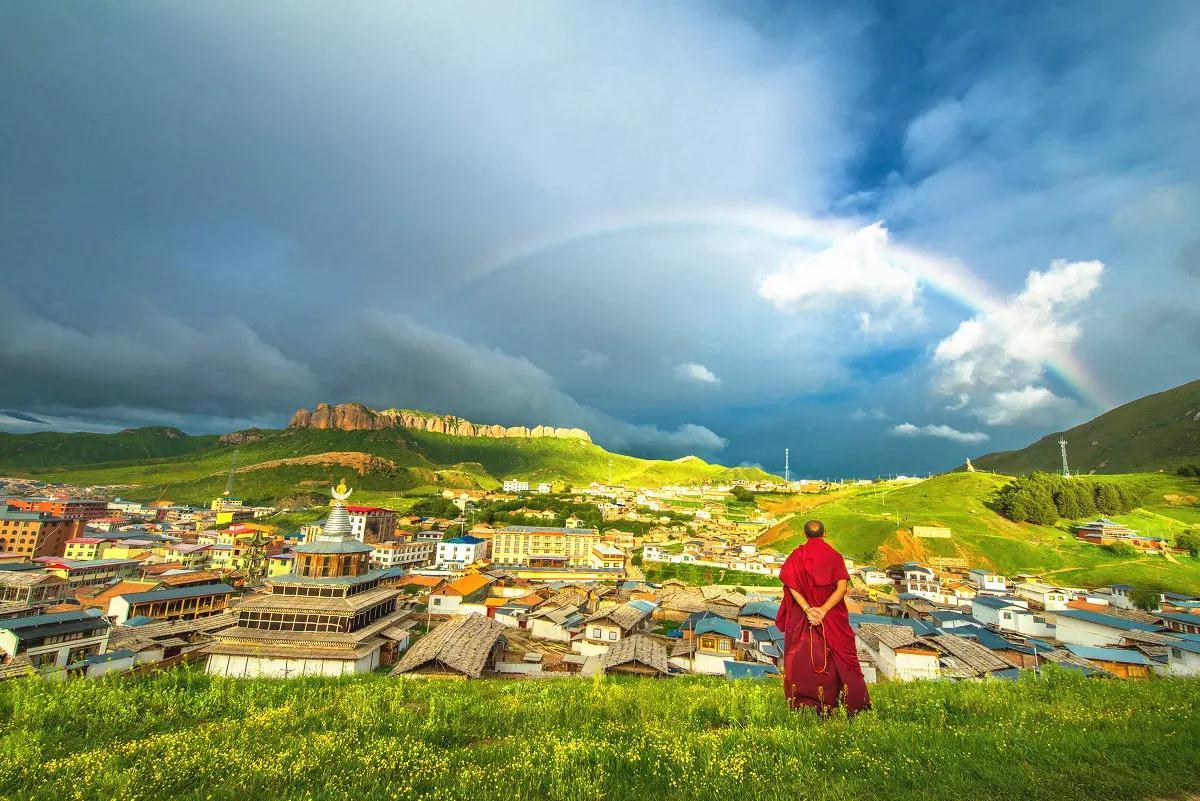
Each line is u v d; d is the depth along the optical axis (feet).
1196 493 632.79
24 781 30.58
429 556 520.01
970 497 626.64
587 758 30.42
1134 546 480.23
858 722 32.86
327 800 26.17
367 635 154.61
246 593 328.08
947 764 26.50
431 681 75.20
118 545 448.65
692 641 204.95
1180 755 27.48
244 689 63.26
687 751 29.40
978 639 196.75
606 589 361.51
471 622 172.45
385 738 36.73
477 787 26.78
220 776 30.09
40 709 47.91
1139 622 224.74
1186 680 51.57
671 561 477.77
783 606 38.11
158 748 35.40
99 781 29.55
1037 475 615.16
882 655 166.91
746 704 42.57
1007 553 465.88
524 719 43.78
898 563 465.06
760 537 593.42
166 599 252.42
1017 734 31.12
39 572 255.70
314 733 38.86
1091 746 29.07
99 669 162.50
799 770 26.05
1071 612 244.42
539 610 277.23
